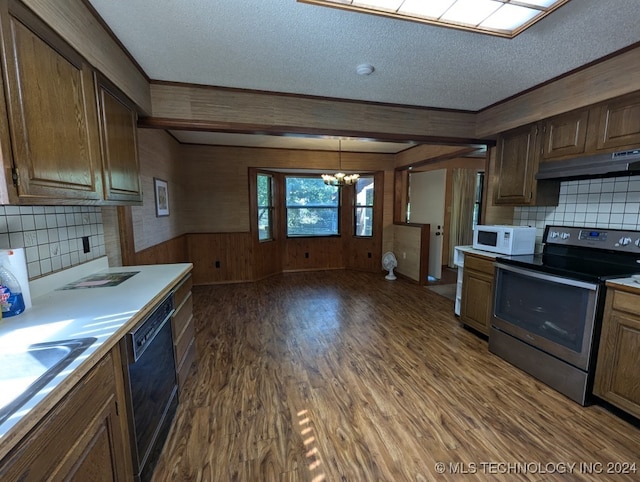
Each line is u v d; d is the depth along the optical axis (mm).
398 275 5543
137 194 2139
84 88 1455
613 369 1771
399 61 2084
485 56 2023
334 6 1454
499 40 1818
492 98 2811
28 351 962
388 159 5527
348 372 2295
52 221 1646
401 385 2127
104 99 1659
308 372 2295
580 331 1903
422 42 1844
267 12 1546
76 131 1387
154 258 3174
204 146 4703
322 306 3842
